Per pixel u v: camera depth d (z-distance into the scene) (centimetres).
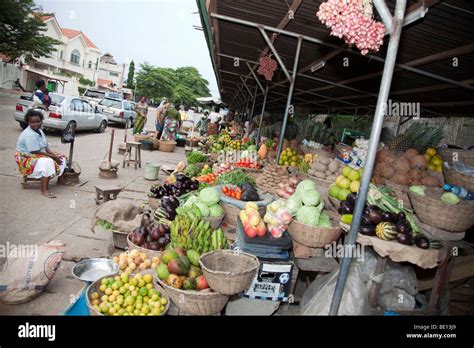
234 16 470
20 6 2297
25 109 1131
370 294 333
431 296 348
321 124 829
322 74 701
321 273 371
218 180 520
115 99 1947
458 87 516
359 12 219
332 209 419
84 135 1398
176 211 387
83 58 4747
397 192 403
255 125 1513
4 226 457
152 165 820
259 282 318
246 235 327
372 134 259
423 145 483
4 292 305
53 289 346
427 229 340
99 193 580
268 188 539
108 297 280
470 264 347
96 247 444
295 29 454
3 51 2448
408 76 538
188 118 2375
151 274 317
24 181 611
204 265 282
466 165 387
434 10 301
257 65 834
